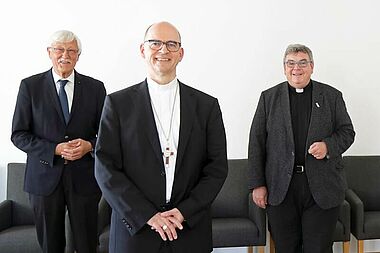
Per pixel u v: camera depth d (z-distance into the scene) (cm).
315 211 242
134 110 172
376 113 352
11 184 315
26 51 334
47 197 238
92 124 247
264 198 254
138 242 164
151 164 167
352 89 349
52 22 334
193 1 340
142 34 340
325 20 345
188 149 172
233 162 335
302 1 344
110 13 338
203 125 178
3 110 336
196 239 170
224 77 347
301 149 241
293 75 241
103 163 167
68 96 242
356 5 345
